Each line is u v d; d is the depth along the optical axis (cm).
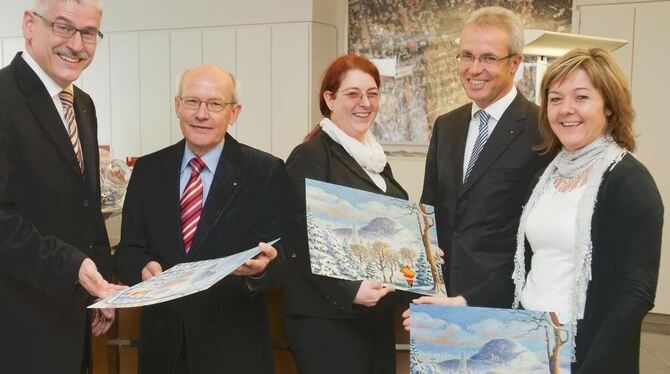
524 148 215
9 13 648
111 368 268
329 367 202
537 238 185
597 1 514
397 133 598
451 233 223
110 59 638
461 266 217
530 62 540
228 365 200
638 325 161
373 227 200
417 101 588
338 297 195
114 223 294
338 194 199
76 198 187
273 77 579
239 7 584
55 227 182
